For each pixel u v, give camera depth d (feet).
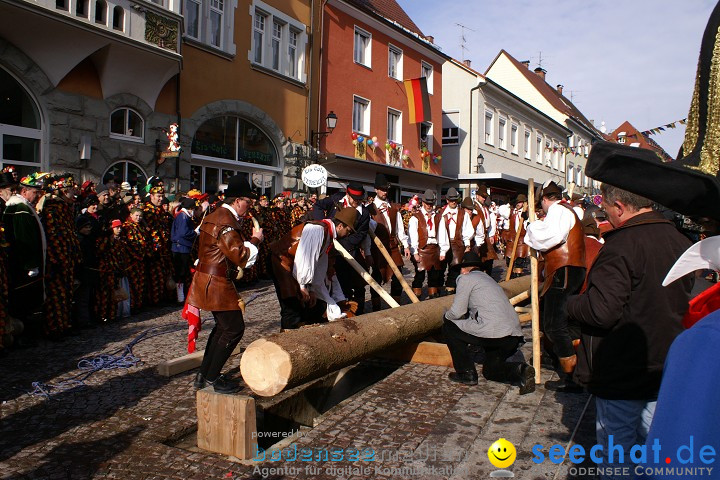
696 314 5.52
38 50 33.14
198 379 14.94
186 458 11.44
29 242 19.65
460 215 30.83
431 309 19.15
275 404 14.60
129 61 37.91
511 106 103.30
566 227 15.60
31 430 12.79
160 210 28.94
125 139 39.75
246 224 35.04
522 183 95.66
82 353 19.45
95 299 24.17
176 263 29.40
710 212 4.97
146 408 14.24
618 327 7.83
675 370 4.00
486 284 16.26
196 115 46.16
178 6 40.40
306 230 16.98
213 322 25.09
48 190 21.47
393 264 22.95
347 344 14.03
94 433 12.64
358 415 13.79
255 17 52.75
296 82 57.16
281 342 12.24
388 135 74.84
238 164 51.39
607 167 6.12
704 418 3.68
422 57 80.89
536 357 16.42
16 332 19.66
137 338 21.76
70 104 35.58
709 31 4.75
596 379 8.02
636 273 7.66
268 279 39.19
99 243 23.36
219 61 48.34
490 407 14.29
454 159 91.71
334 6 63.36
